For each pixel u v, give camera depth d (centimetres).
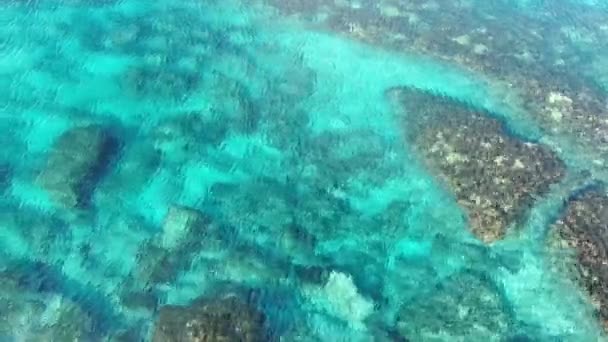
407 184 2162
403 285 1864
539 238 1977
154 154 2209
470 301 1823
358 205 2098
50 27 2747
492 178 2144
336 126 2377
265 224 2016
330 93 2523
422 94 2528
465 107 2470
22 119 2288
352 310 1784
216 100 2450
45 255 1856
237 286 1814
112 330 1675
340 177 2186
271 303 1775
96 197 2039
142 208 2025
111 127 2291
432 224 2038
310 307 1781
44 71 2516
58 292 1755
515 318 1784
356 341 1709
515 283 1869
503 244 1970
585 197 2103
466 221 2036
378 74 2631
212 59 2652
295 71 2622
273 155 2250
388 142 2312
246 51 2714
